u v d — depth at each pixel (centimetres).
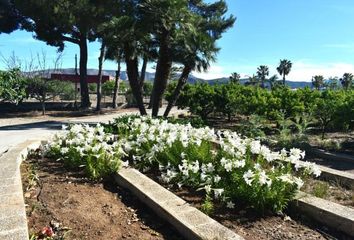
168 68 1628
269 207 426
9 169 531
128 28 1594
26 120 2119
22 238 304
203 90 1794
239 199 444
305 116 1172
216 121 1769
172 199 419
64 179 531
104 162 547
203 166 494
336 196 493
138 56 1681
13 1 2564
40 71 2717
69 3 2386
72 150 598
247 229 383
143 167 594
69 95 3384
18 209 366
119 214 408
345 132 1292
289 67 6650
